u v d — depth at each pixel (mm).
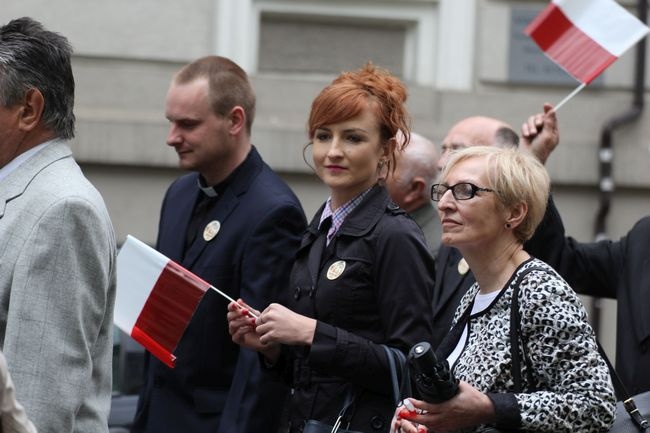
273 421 7656
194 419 7941
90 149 13070
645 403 6410
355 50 13625
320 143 7273
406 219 7148
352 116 7164
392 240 7008
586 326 6000
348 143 7184
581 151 13547
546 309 5973
